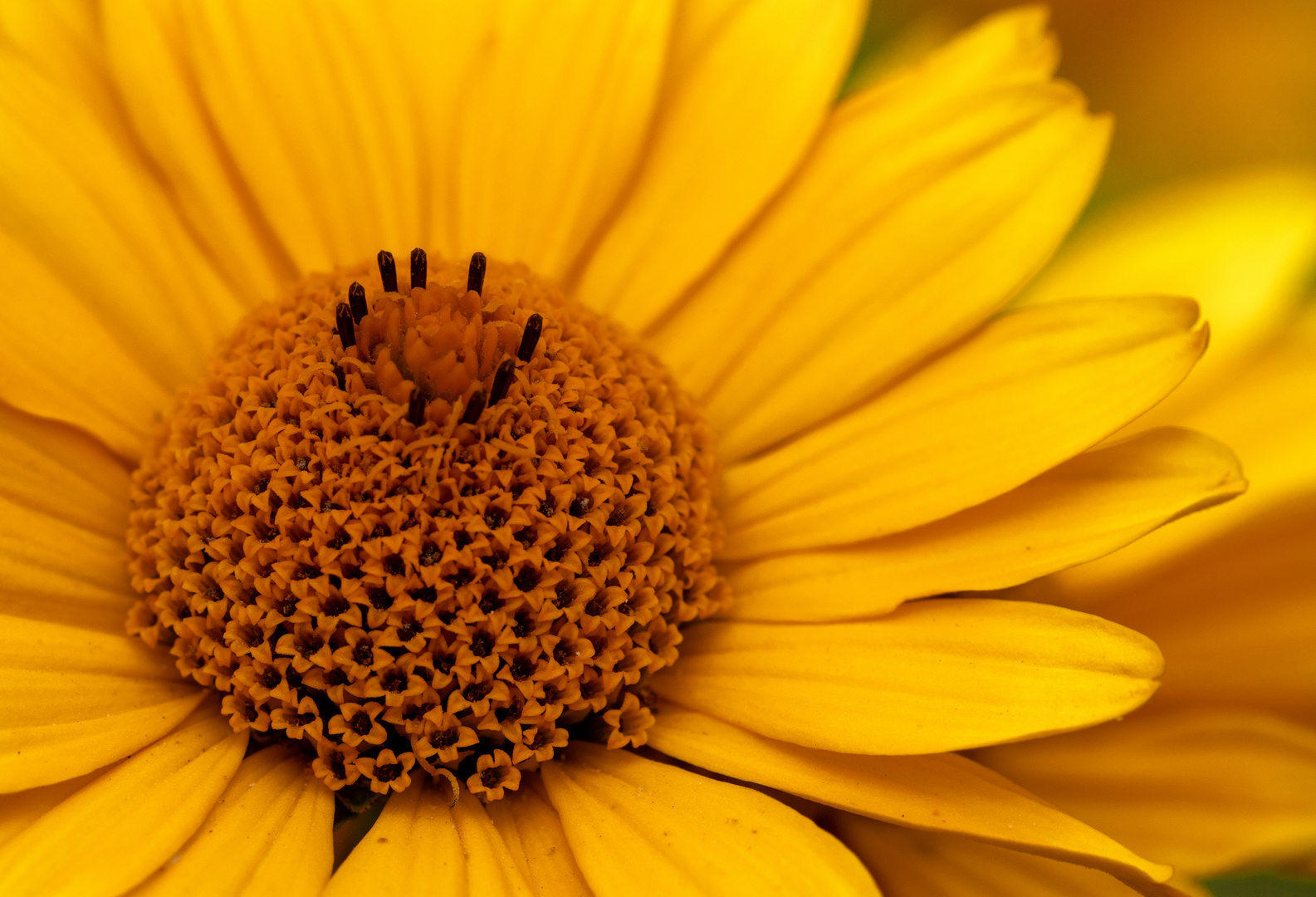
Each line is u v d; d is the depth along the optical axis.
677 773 0.10
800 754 0.10
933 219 0.11
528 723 0.10
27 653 0.10
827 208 0.11
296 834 0.10
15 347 0.10
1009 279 0.11
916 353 0.11
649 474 0.10
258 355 0.10
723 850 0.10
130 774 0.10
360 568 0.10
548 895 0.10
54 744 0.10
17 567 0.10
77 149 0.11
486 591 0.10
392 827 0.10
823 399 0.11
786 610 0.10
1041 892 0.11
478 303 0.10
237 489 0.10
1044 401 0.10
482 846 0.10
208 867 0.10
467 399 0.10
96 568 0.10
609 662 0.10
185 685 0.10
